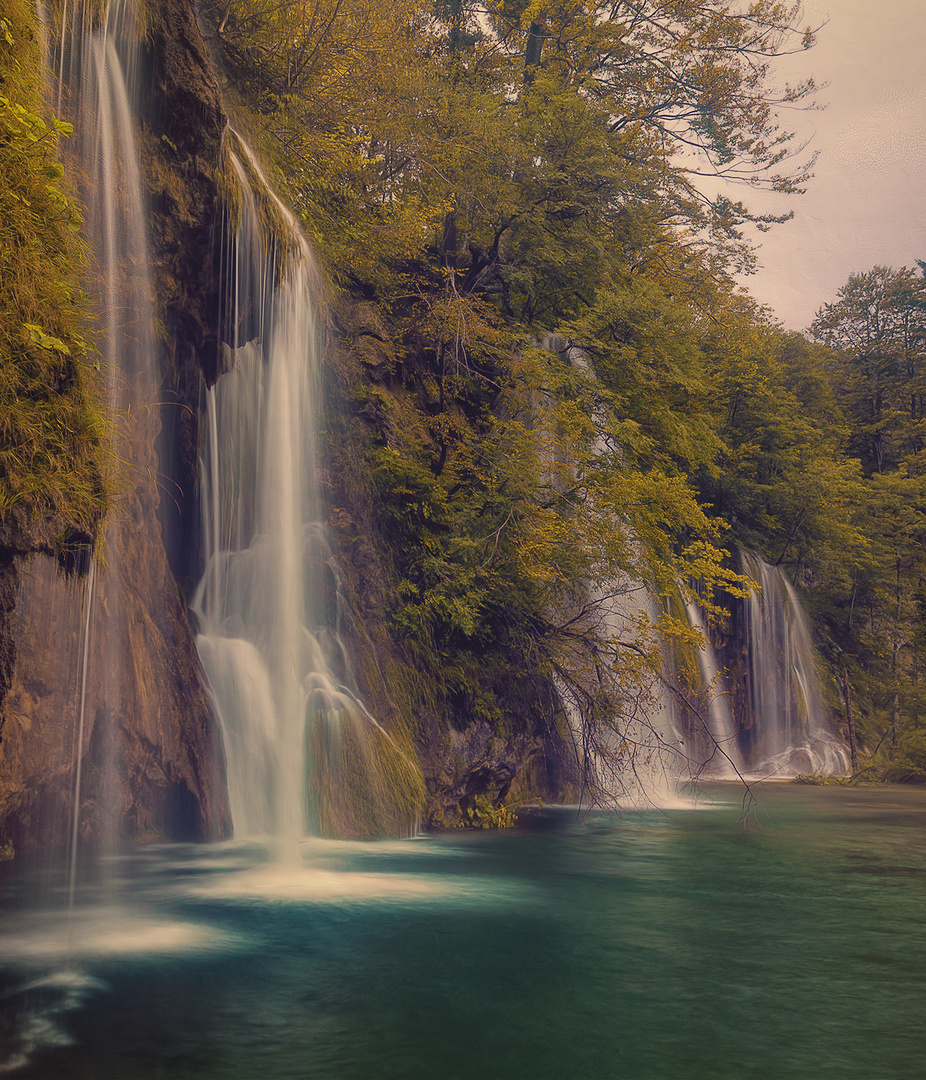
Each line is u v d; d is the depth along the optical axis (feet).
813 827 60.85
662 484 63.62
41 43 30.50
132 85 36.81
